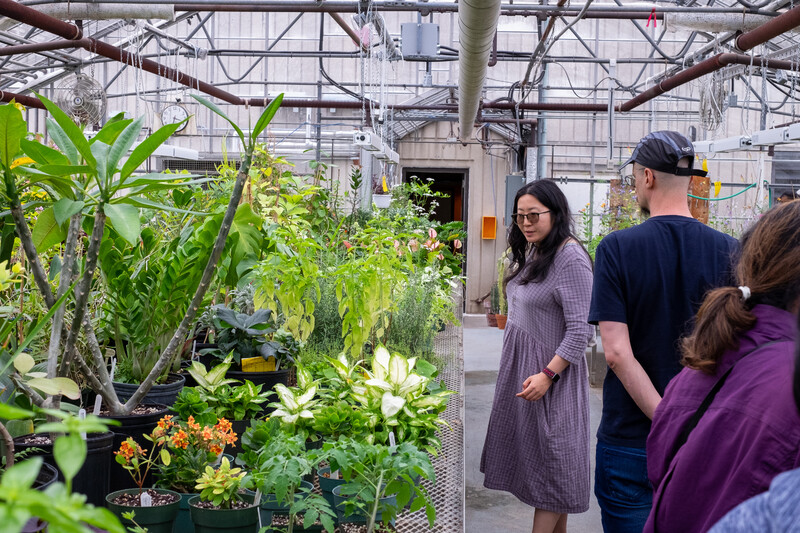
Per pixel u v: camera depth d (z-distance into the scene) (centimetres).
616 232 200
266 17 1139
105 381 207
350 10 586
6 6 495
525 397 248
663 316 194
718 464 110
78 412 194
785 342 112
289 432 205
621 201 903
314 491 190
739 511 63
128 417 206
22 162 178
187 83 854
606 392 206
